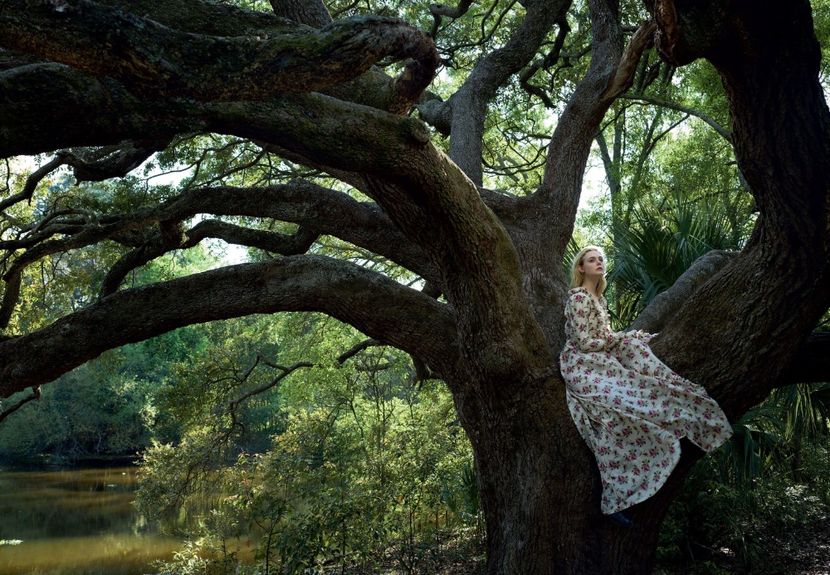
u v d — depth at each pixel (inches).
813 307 180.1
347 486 378.3
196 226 332.5
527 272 255.1
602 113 277.9
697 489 293.9
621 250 308.0
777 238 175.8
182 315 225.5
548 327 239.0
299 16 215.3
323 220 269.7
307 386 637.3
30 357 219.9
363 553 306.2
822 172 164.4
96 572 494.9
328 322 617.0
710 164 536.7
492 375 197.8
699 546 295.1
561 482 194.4
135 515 721.0
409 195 178.9
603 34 286.0
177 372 568.7
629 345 188.1
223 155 505.7
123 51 102.0
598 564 190.9
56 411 1366.9
